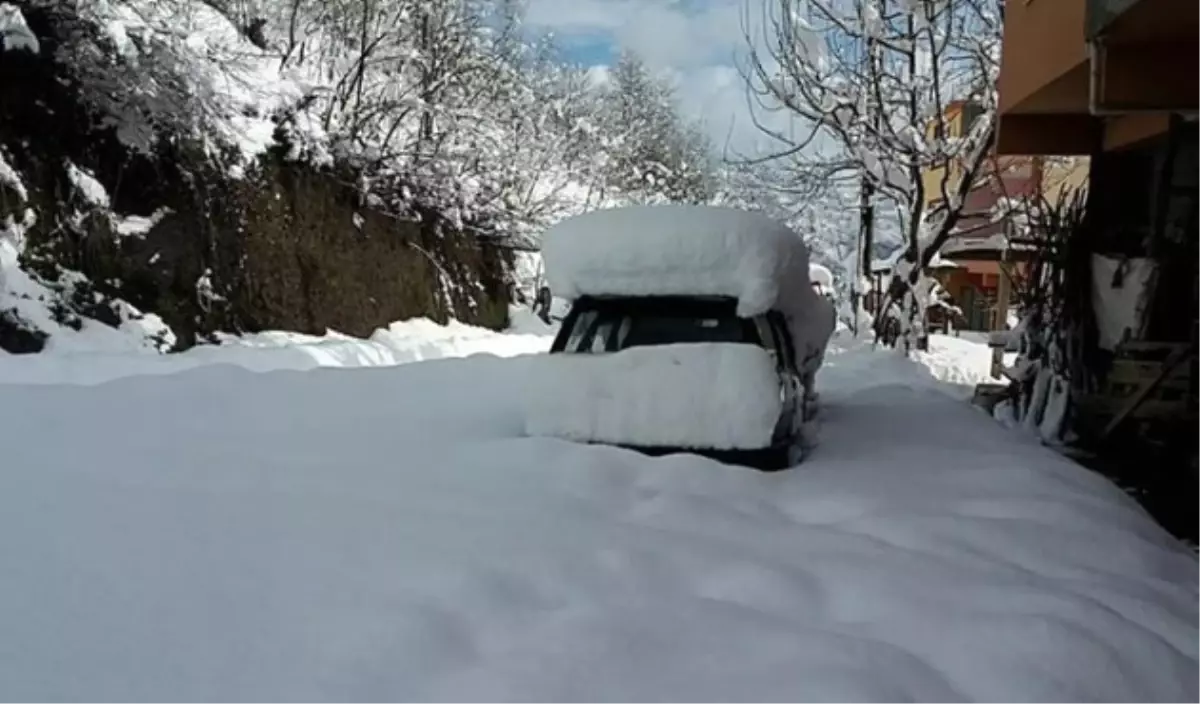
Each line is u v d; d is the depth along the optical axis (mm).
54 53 10383
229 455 4809
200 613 2695
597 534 3504
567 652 2502
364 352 12727
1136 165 9055
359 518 3627
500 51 22516
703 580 3158
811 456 5332
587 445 4961
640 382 5035
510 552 3244
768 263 4988
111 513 3662
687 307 5355
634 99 38844
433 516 3672
